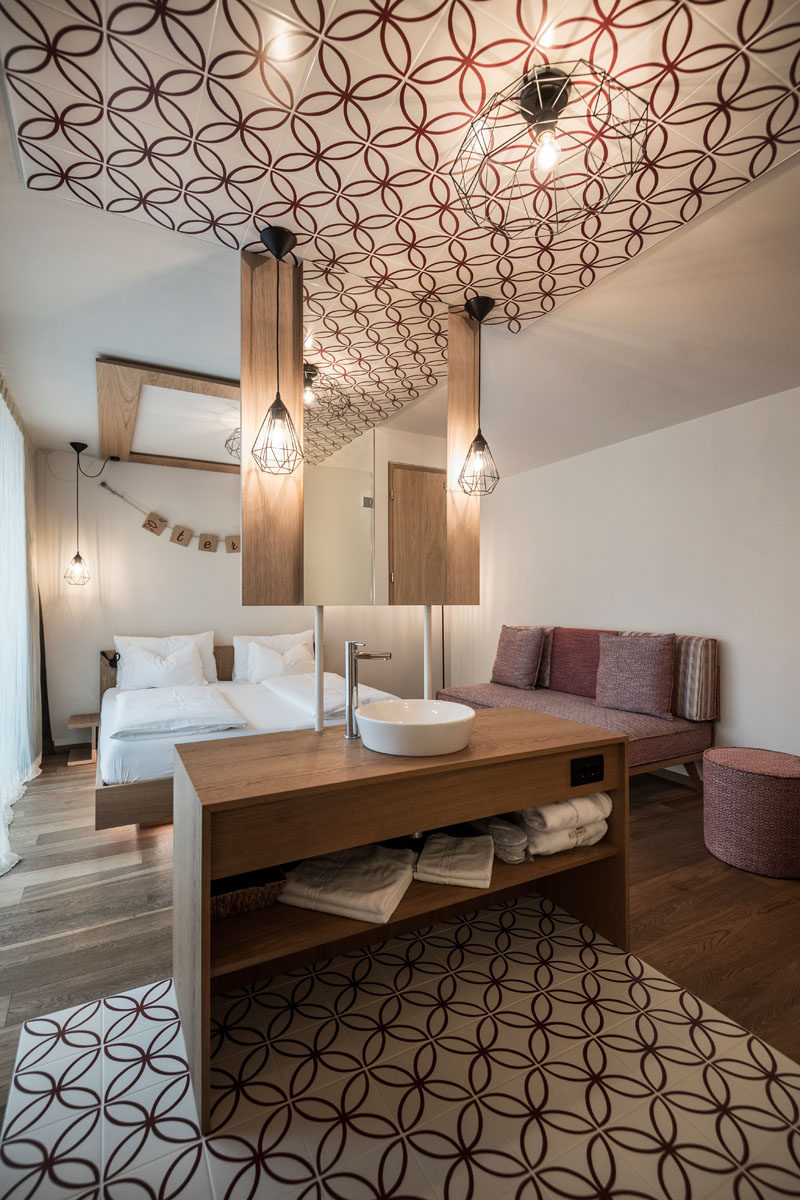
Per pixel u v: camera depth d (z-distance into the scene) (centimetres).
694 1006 147
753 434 312
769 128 126
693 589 344
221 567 477
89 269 186
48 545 416
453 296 205
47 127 125
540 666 433
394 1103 117
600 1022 141
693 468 344
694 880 221
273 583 172
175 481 461
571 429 364
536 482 463
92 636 431
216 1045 134
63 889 214
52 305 210
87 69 111
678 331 229
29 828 272
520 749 154
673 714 338
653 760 303
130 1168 104
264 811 119
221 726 282
